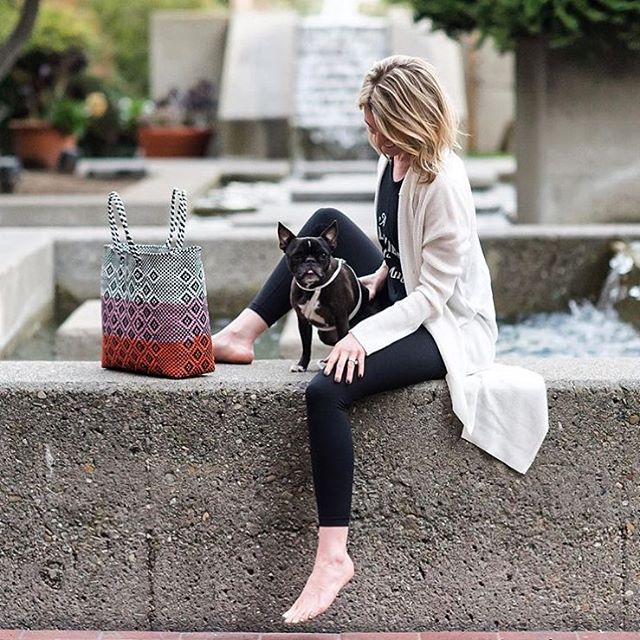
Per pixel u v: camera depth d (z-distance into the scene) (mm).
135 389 3787
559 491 3824
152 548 3883
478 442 3775
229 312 7773
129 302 3824
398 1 9906
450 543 3863
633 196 9594
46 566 3898
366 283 4141
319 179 15617
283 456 3826
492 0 8914
